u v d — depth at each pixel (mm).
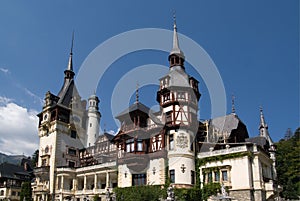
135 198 36344
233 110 47375
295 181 64500
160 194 35875
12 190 69188
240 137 45250
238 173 37031
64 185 53406
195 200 38000
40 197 53188
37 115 62625
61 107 58750
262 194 36031
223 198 23125
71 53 69250
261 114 64250
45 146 58094
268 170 42656
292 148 73875
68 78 66562
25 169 76562
